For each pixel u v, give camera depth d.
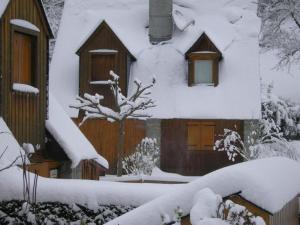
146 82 21.62
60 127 11.79
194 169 21.19
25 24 10.56
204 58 21.62
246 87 21.42
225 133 19.98
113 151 21.17
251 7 23.75
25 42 10.88
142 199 7.32
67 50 23.22
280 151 21.27
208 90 21.48
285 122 25.94
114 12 23.52
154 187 7.48
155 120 20.91
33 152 10.26
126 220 5.62
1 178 8.05
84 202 7.51
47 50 11.56
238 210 4.67
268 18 30.41
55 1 31.72
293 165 6.98
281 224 6.48
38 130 11.13
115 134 21.17
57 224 7.56
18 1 10.42
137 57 22.00
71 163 11.44
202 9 23.69
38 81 11.16
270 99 25.33
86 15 23.27
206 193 4.82
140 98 18.84
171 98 21.31
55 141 11.43
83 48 21.62
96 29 21.47
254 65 21.95
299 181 6.62
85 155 11.78
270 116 24.92
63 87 22.23
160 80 21.67
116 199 7.39
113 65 21.48
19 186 7.96
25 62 10.88
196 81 21.75
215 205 4.70
